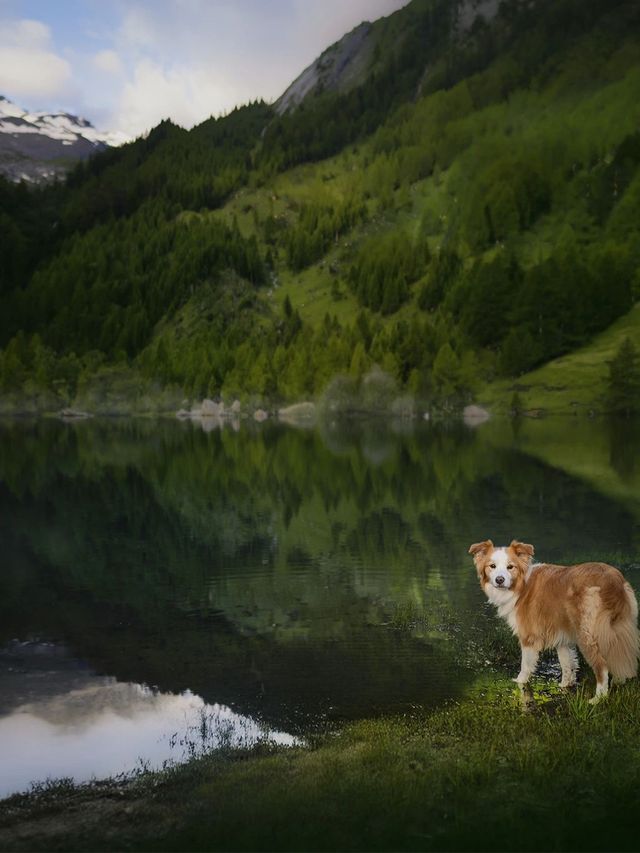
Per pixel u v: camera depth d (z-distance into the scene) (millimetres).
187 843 5953
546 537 21828
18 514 28281
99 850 6012
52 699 10133
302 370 184500
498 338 190625
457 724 8578
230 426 124688
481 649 11883
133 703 9945
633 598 8734
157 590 16672
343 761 7559
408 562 19125
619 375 133750
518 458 50656
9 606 15367
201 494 33812
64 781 7633
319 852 5590
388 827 5941
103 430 107250
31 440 79750
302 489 35188
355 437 83625
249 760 7910
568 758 7148
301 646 12344
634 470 41562
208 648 12383
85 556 20672
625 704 8555
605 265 185625
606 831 5703
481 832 5773
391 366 175375
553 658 11266
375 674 10812
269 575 18016
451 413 153750
